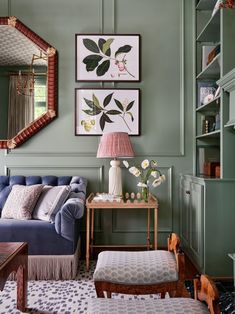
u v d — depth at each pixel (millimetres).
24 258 1714
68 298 1909
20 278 1730
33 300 1879
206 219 2182
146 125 3051
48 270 2195
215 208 2182
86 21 3053
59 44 3041
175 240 1607
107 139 2586
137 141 3043
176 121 3062
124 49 3039
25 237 2197
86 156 3025
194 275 2307
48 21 3043
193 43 3068
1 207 2602
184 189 2811
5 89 3029
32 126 2977
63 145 3027
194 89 3059
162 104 3061
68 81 3039
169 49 3072
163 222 3031
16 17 3025
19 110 3018
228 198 2186
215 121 2832
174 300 1134
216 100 2535
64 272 2203
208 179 2184
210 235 2182
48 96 2980
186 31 3072
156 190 3037
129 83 3055
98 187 3025
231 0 2213
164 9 3074
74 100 3035
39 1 3043
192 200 2512
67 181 2861
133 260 1587
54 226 2227
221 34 2238
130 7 3066
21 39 3035
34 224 2230
